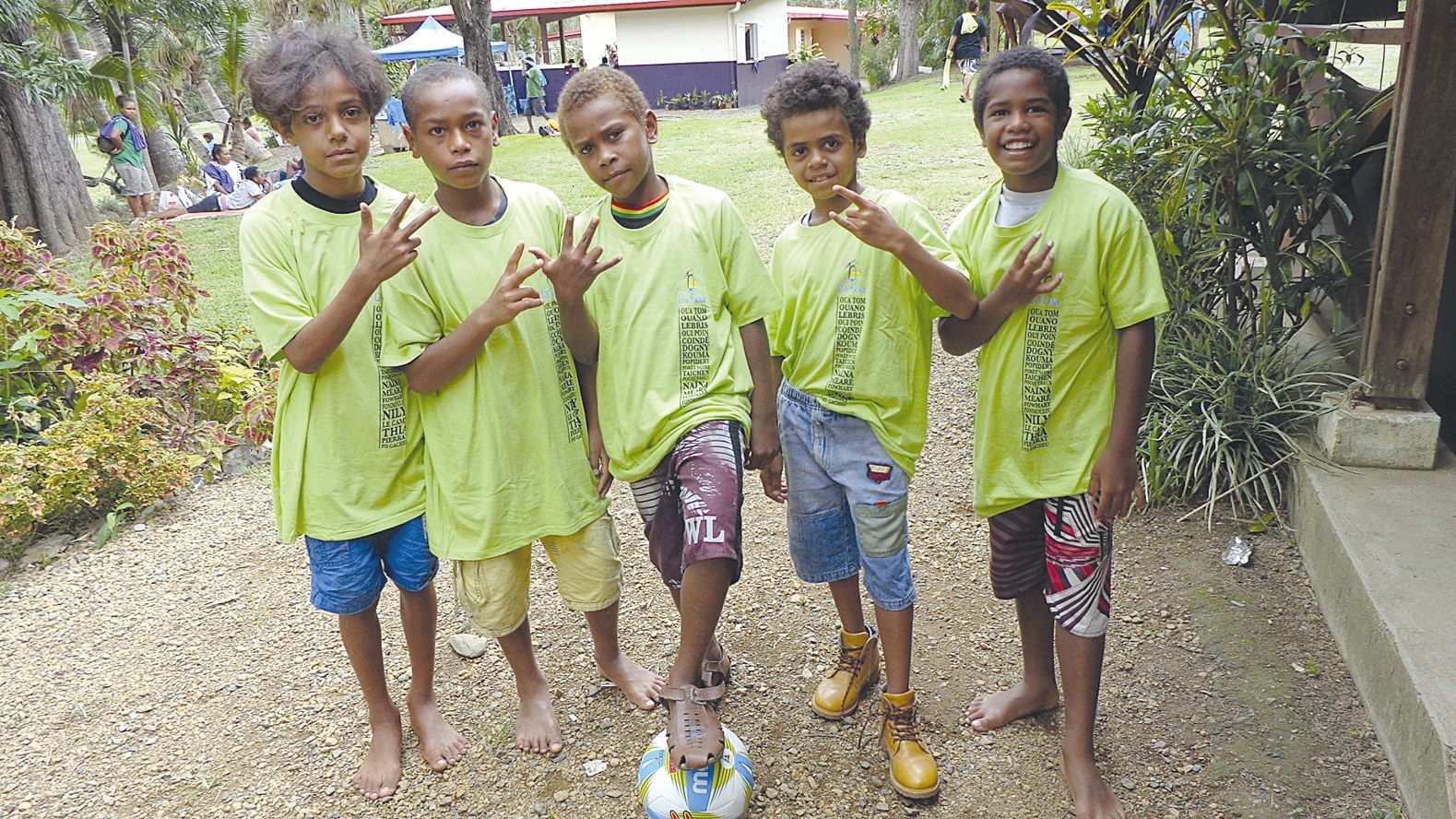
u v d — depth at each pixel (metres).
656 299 2.49
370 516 2.62
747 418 2.51
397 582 2.76
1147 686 2.97
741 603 3.56
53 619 3.91
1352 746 2.68
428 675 2.92
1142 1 4.48
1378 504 3.27
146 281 5.69
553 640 3.43
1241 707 2.85
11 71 10.73
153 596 4.03
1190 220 4.14
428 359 2.47
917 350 2.60
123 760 3.03
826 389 2.60
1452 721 2.33
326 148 2.36
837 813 2.60
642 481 2.61
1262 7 4.84
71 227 11.67
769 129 2.56
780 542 3.98
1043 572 2.68
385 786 2.79
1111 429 2.40
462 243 2.52
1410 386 3.50
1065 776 2.58
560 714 3.05
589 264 2.34
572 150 2.45
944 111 16.03
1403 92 3.28
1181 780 2.62
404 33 34.28
